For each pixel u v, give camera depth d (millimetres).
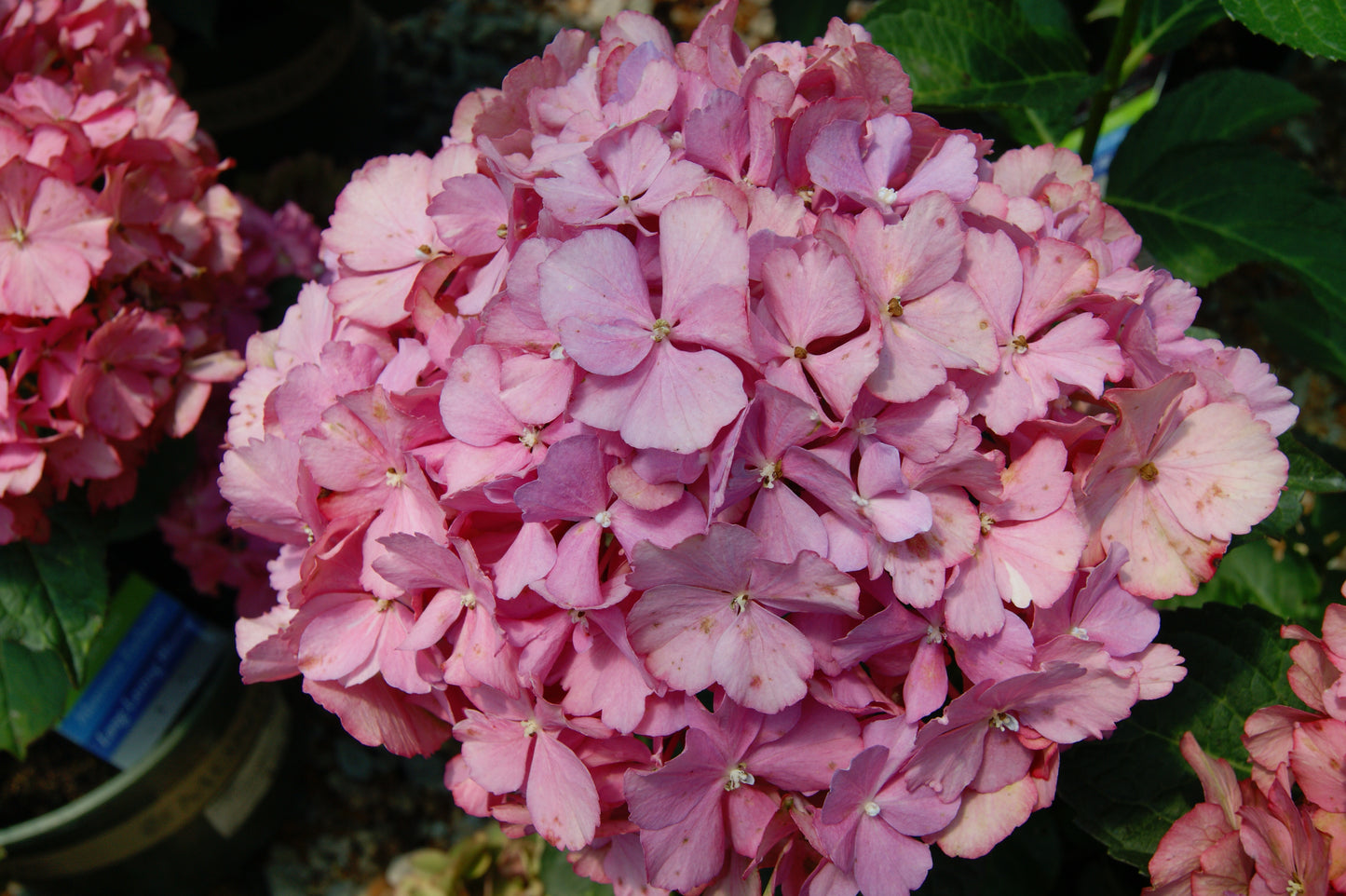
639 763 342
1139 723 395
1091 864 450
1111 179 497
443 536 334
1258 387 368
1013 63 468
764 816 338
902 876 338
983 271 339
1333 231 447
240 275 498
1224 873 343
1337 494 500
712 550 312
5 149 419
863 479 321
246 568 524
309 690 353
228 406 511
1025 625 330
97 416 435
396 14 746
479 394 335
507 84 374
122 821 541
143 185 447
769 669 321
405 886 546
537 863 542
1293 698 390
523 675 332
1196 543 344
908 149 354
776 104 347
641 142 344
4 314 414
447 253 367
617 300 324
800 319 323
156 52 491
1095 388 331
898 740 331
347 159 829
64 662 452
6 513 434
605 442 324
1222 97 490
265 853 645
